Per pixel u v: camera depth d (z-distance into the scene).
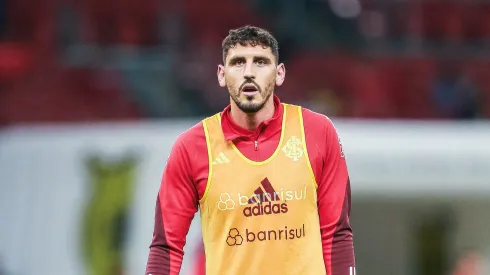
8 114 50.00
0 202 37.06
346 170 13.78
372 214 42.53
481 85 54.66
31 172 37.09
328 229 13.52
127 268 35.66
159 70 52.09
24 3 53.62
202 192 13.49
